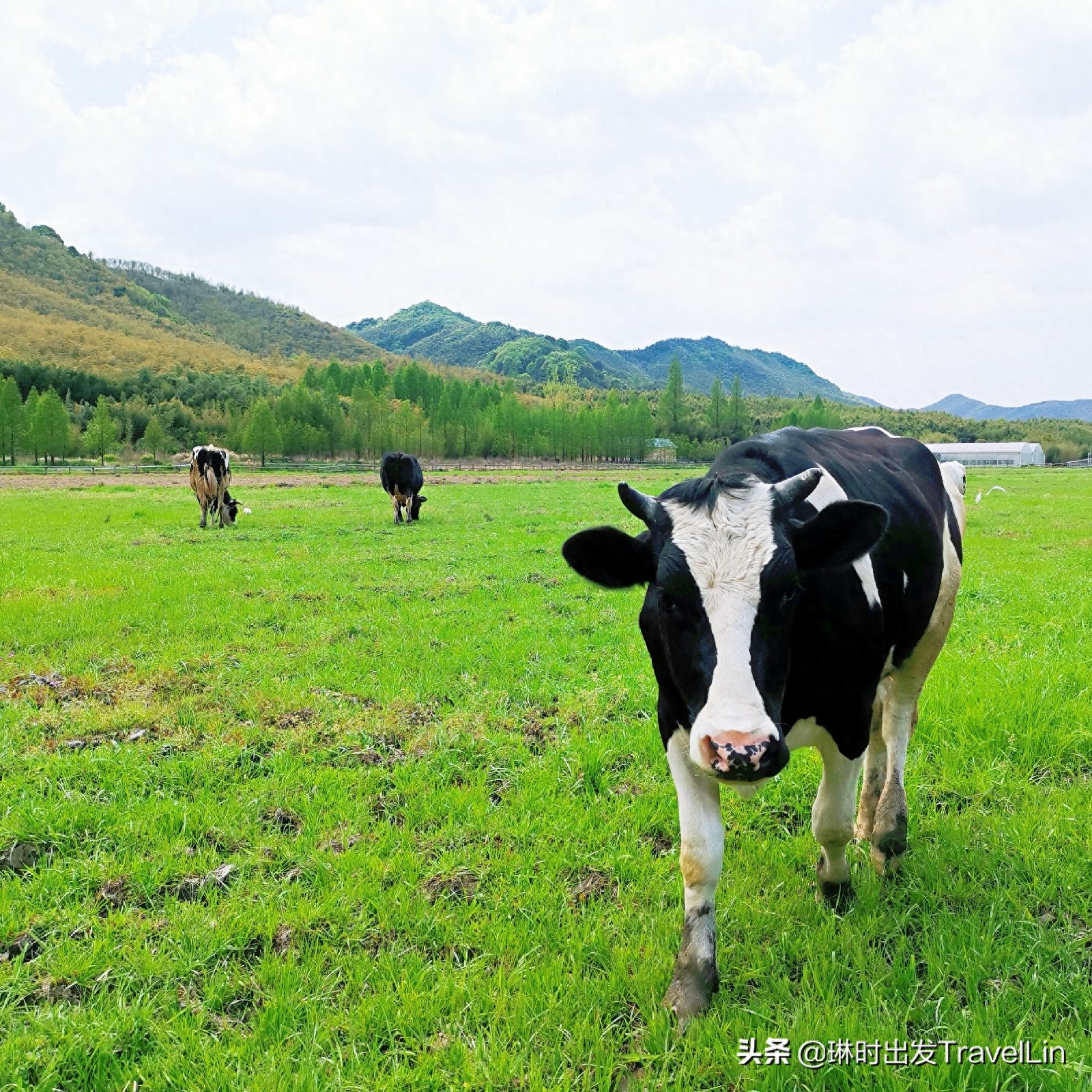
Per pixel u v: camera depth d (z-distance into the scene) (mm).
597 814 5195
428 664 8328
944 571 5000
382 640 9383
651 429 113750
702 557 3318
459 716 6793
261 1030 3320
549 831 4941
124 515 25609
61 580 12859
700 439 131250
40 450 72562
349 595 12000
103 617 10312
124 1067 3172
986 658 8047
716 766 3004
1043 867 4402
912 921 4070
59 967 3672
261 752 6223
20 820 4895
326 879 4414
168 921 4055
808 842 4863
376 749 6250
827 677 3736
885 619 4172
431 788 5531
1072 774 5684
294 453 91750
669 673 3590
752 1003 3436
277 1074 3066
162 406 113938
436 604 11586
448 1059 3160
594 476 70875
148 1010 3395
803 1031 3199
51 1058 3180
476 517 26438
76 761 5824
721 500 3498
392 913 4113
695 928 3555
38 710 6938
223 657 8594
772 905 4168
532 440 109062
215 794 5445
